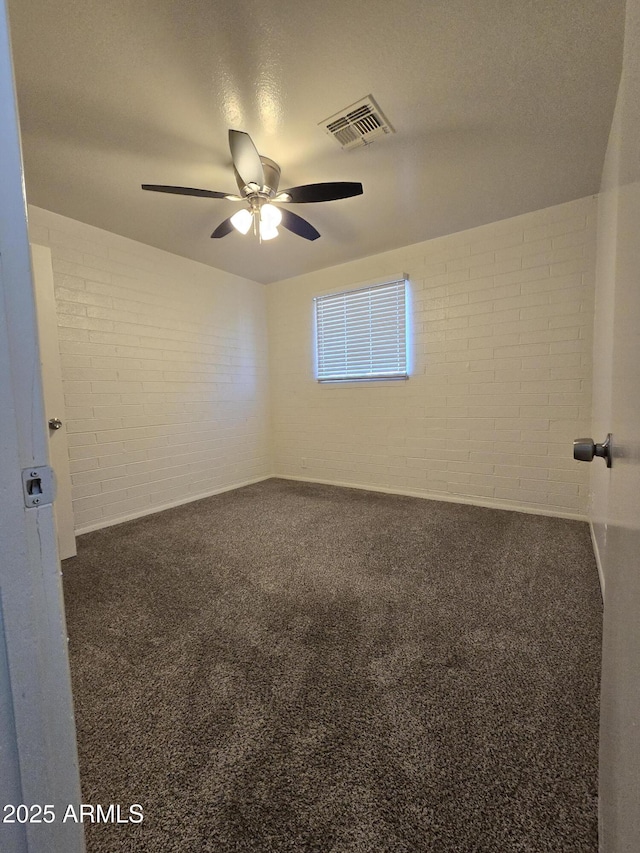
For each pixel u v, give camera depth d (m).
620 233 0.84
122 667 1.38
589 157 2.14
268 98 1.66
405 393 3.62
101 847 0.82
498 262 3.02
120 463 3.12
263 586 1.97
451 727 1.10
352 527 2.83
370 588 1.92
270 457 4.69
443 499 3.48
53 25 1.30
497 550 2.34
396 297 3.58
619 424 0.76
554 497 2.94
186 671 1.35
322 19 1.31
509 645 1.45
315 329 4.19
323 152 2.04
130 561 2.31
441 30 1.36
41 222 2.62
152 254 3.33
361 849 0.81
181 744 1.06
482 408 3.21
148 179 2.25
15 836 0.43
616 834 0.57
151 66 1.48
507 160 2.16
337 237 3.22
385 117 1.79
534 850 0.79
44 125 1.79
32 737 0.44
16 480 0.41
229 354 4.11
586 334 2.73
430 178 2.33
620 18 1.32
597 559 2.11
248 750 1.04
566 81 1.59
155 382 3.38
